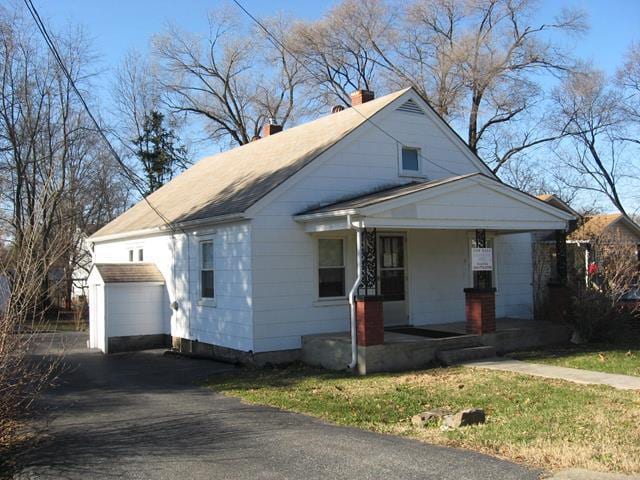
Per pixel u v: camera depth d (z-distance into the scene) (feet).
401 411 28.14
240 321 44.01
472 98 115.14
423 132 51.70
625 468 18.47
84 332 72.28
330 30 123.85
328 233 45.80
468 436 22.86
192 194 59.98
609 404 27.73
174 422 26.73
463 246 53.57
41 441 23.44
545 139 116.47
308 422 26.53
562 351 44.80
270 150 57.52
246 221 43.24
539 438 22.22
